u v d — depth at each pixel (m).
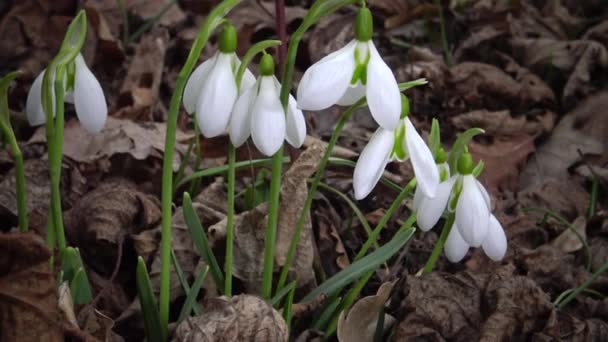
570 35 0.91
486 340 0.47
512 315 0.48
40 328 0.44
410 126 0.42
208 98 0.41
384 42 0.84
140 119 0.70
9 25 0.80
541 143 0.74
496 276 0.49
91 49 0.77
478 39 0.84
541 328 0.48
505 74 0.79
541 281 0.56
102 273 0.54
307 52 0.79
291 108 0.43
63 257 0.45
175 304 0.52
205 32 0.41
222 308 0.45
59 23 0.81
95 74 0.76
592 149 0.72
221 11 0.41
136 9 0.85
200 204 0.55
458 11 0.90
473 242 0.44
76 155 0.63
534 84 0.79
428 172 0.42
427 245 0.58
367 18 0.40
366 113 0.71
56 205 0.45
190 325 0.45
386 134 0.42
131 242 0.54
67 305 0.44
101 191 0.55
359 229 0.59
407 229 0.46
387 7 0.87
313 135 0.67
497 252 0.46
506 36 0.85
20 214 0.45
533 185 0.70
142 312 0.47
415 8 0.88
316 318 0.49
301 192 0.52
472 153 0.70
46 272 0.44
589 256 0.58
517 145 0.71
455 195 0.45
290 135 0.43
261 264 0.52
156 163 0.62
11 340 0.44
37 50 0.79
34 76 0.76
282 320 0.45
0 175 0.60
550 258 0.57
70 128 0.65
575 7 0.96
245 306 0.45
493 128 0.73
